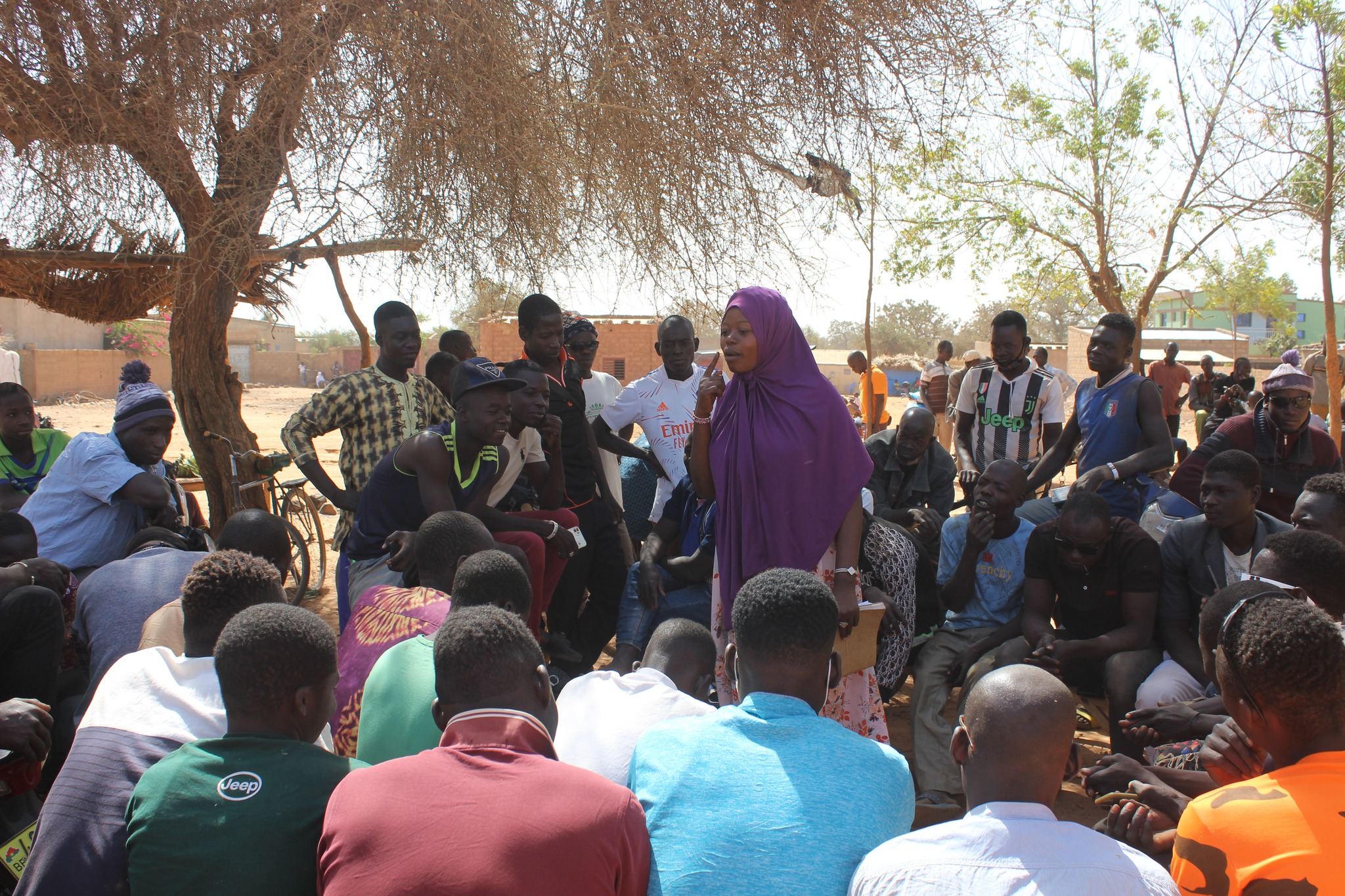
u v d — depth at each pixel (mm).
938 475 5574
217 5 5188
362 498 4262
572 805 1891
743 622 2340
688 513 4414
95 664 3242
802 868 1994
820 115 6246
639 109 5828
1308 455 4844
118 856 2145
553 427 4770
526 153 5590
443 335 7086
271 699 2146
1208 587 3973
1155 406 5309
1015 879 1806
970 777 2045
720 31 6043
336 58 5375
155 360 38156
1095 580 4176
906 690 5711
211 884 1936
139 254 6211
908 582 4121
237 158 5379
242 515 3521
